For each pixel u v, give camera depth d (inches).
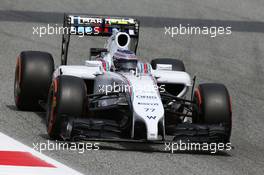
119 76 1417.3
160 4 3068.4
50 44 2395.4
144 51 2393.0
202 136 1378.0
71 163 1242.0
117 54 1471.5
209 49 2496.3
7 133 1405.0
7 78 1908.2
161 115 1320.1
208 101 1416.1
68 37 1631.4
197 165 1291.8
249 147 1482.5
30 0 2979.8
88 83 1513.3
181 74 1523.1
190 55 2400.3
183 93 1520.7
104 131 1344.7
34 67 1581.0
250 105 1881.2
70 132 1328.7
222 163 1326.3
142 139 1332.4
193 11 3004.4
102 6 2970.0
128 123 1338.6
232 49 2522.1
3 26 2561.5
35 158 1253.7
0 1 2925.7
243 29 2800.2
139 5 3026.6
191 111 1518.2
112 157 1295.5
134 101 1337.4
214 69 2255.2
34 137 1393.9
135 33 1640.0
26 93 1578.5
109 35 1642.5
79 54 2290.8
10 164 1212.5
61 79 1384.1
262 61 2409.0
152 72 1514.5
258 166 1334.9
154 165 1266.0
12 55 2196.1
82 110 1374.3
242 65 2336.4
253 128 1657.2
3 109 1604.3
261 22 2952.8
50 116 1391.5
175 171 1240.8
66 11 2856.8
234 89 2041.1
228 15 3002.0
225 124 1407.5
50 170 1193.4
